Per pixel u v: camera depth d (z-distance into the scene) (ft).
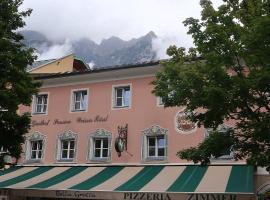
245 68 52.42
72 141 90.79
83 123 89.71
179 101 52.13
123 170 80.64
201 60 53.88
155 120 82.53
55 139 91.91
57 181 79.25
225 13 51.98
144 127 83.20
